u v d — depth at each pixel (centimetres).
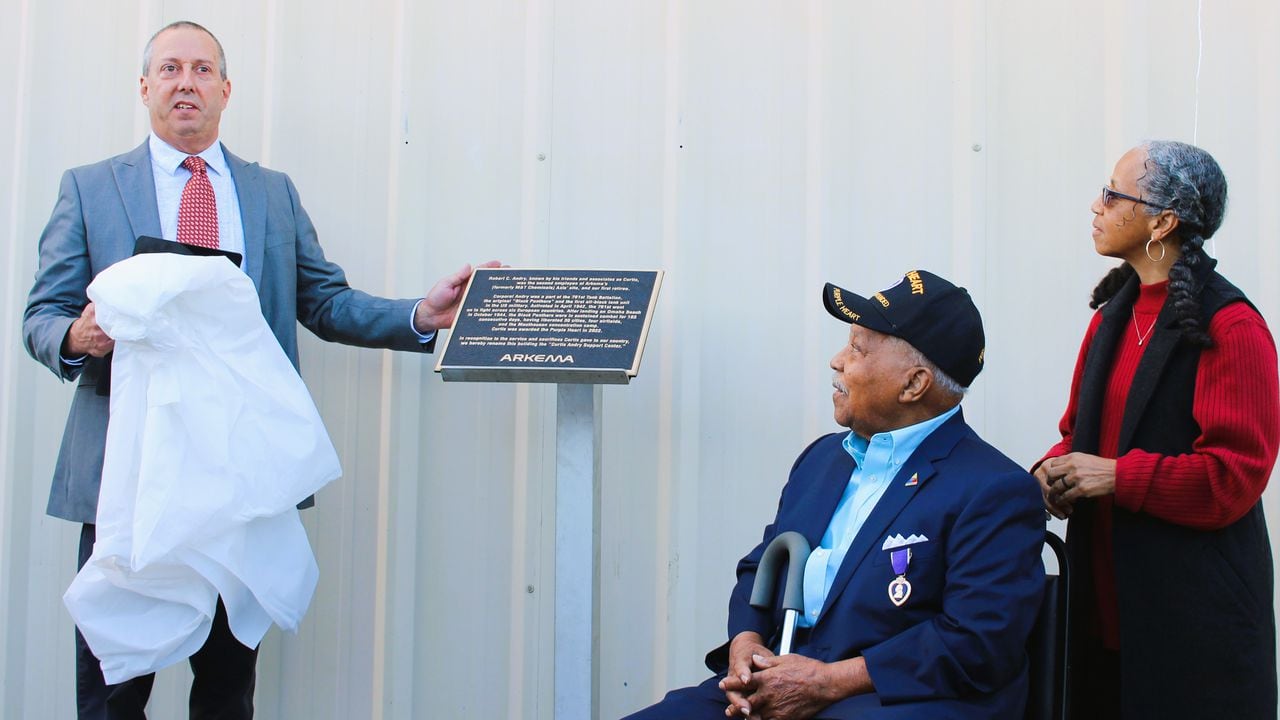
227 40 362
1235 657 256
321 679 357
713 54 347
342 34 359
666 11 347
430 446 357
